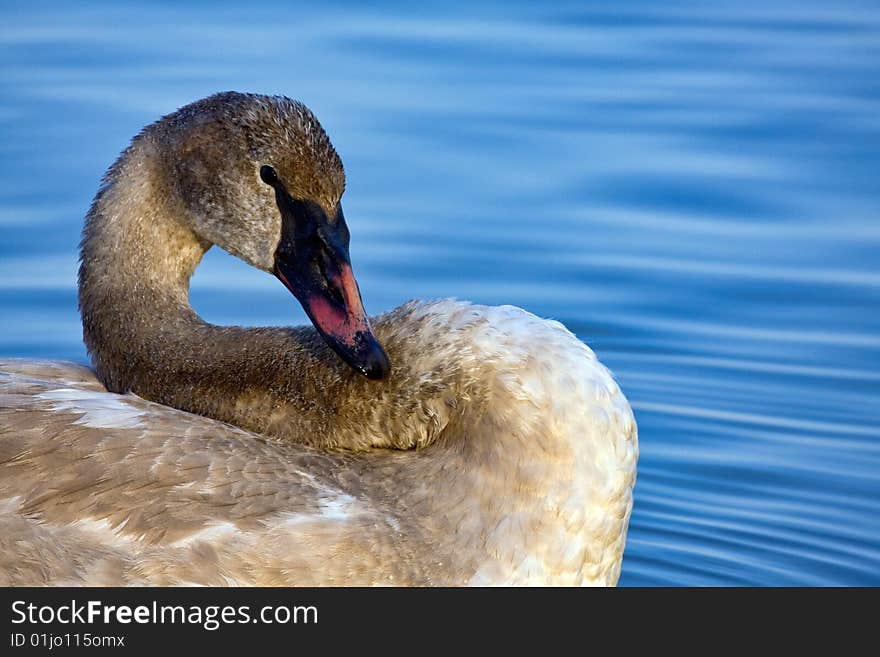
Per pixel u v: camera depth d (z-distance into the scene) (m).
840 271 18.23
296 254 11.80
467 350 11.37
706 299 17.69
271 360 11.80
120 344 12.20
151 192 12.29
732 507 14.80
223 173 11.98
